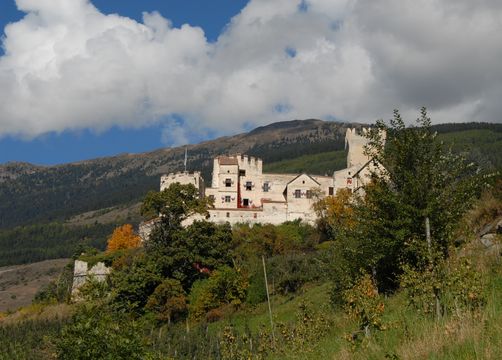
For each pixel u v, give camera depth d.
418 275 26.55
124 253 113.75
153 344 61.03
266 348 34.25
